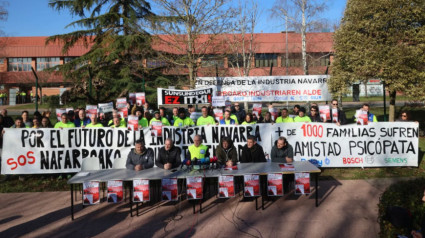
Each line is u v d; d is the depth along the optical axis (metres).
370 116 9.77
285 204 6.65
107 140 8.84
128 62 18.47
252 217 6.03
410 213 3.94
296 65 33.34
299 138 9.10
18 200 7.27
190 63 13.84
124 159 7.35
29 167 8.70
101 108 10.16
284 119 9.98
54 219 6.15
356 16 12.04
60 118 9.41
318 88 11.88
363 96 35.22
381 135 9.04
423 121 14.70
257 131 9.07
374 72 11.25
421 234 3.45
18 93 39.91
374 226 5.49
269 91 11.86
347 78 11.84
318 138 9.08
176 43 14.65
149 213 6.38
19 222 6.03
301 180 6.30
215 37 14.59
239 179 7.44
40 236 5.42
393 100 12.33
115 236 5.38
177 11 13.46
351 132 9.05
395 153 9.05
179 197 7.27
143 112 10.13
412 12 11.12
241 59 24.88
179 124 9.27
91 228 5.72
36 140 8.70
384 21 11.33
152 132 8.59
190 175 6.17
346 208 6.33
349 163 9.06
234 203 6.80
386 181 8.01
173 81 18.61
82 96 16.62
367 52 11.23
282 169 6.43
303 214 6.10
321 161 9.08
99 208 6.72
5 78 42.19
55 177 9.12
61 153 8.77
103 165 8.82
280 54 37.97
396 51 10.84
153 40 17.08
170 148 7.09
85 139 8.80
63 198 7.39
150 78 19.89
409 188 4.79
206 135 9.02
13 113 26.34
